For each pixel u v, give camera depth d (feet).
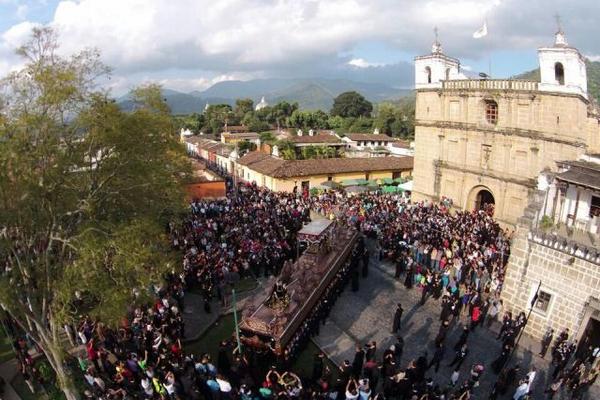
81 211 47.65
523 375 62.44
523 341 72.33
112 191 50.72
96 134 44.39
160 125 52.95
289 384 50.75
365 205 137.18
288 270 73.61
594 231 70.08
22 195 43.37
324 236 91.04
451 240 100.63
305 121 369.30
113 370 55.26
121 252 43.57
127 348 60.18
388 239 106.01
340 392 52.08
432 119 142.82
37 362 60.70
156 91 59.36
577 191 74.59
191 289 84.28
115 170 48.93
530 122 116.67
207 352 65.72
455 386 59.47
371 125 350.23
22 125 39.78
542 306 72.64
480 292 81.56
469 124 131.54
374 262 103.65
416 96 148.05
